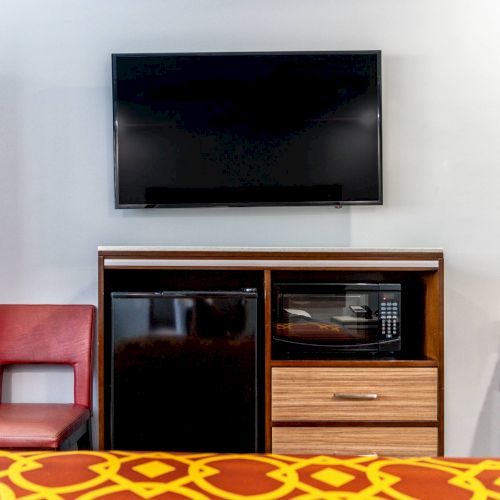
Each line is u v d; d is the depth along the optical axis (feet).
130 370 6.22
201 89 7.43
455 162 7.72
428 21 7.67
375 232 7.72
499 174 7.72
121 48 7.71
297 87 7.42
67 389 7.66
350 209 7.72
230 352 6.23
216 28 7.70
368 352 6.77
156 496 2.82
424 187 7.72
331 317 6.59
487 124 7.72
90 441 6.96
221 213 7.71
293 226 7.72
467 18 7.67
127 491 2.87
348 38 7.70
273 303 6.55
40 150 7.71
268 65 7.41
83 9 7.67
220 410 6.23
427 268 6.24
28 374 7.64
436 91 7.70
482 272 7.73
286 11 7.69
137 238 7.72
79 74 7.70
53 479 3.02
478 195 7.73
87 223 7.72
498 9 7.66
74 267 7.72
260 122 7.44
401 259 6.23
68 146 7.72
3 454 3.45
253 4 7.68
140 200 7.47
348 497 2.81
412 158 7.73
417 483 2.99
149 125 7.43
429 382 6.19
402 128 7.72
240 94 7.44
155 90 7.41
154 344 6.22
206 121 7.45
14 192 7.73
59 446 5.74
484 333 7.72
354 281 7.46
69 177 7.72
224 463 3.29
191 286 7.57
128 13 7.68
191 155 7.47
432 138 7.72
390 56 7.70
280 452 6.16
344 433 6.15
